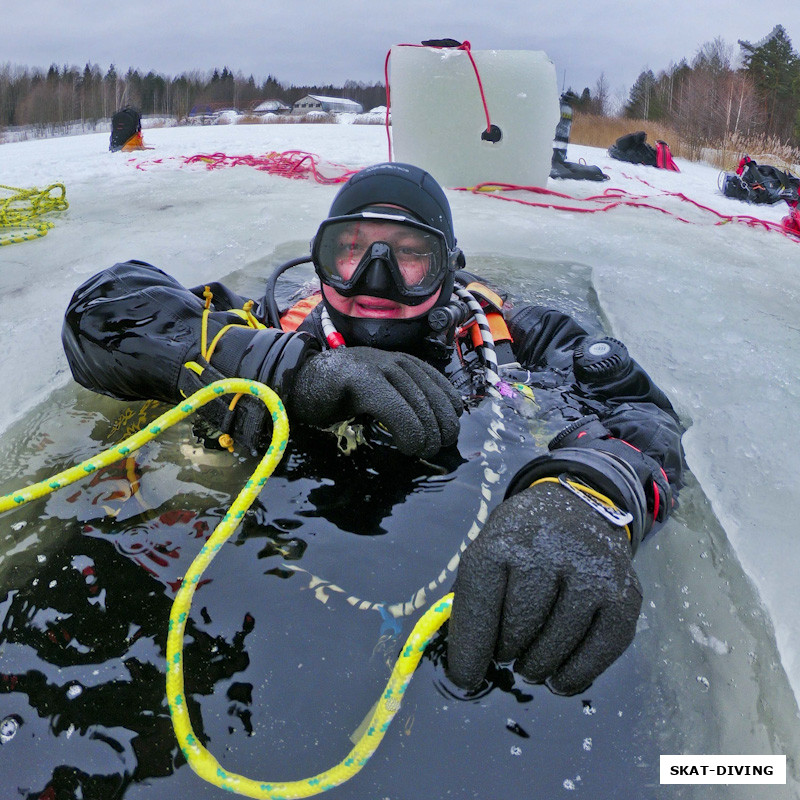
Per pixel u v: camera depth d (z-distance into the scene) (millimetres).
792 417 1934
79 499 1262
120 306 1433
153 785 832
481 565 920
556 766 863
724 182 6203
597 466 1128
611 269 3150
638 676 992
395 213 1570
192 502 1221
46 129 43969
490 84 4672
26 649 984
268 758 858
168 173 5469
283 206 4027
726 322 2598
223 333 1397
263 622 996
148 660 966
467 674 907
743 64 22766
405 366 1362
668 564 1249
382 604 1019
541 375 1702
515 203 4492
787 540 1440
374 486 1240
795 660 1161
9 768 845
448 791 831
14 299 2521
